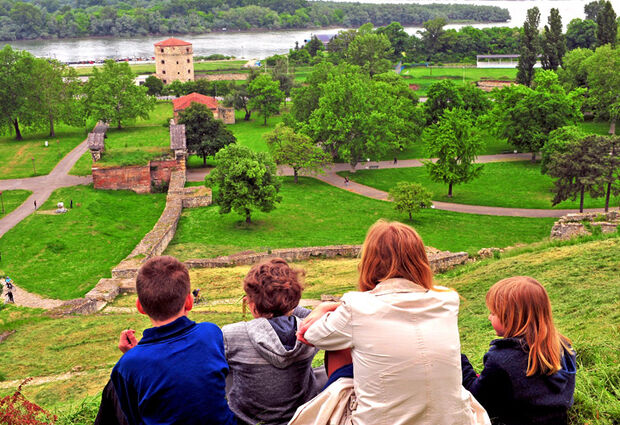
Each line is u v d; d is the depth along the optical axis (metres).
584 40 184.88
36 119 113.81
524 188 80.81
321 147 97.38
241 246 57.62
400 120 95.62
